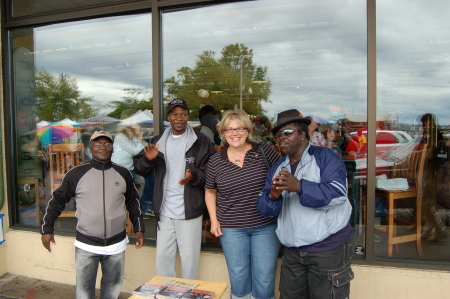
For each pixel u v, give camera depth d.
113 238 2.10
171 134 2.39
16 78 3.33
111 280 2.16
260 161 2.04
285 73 5.04
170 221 2.30
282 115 1.78
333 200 1.57
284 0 2.99
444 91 2.98
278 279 2.54
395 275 2.33
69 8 3.06
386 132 2.74
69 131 3.58
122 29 3.23
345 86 3.34
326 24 3.68
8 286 3.01
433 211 2.63
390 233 2.59
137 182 3.03
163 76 2.95
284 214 1.80
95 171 2.08
